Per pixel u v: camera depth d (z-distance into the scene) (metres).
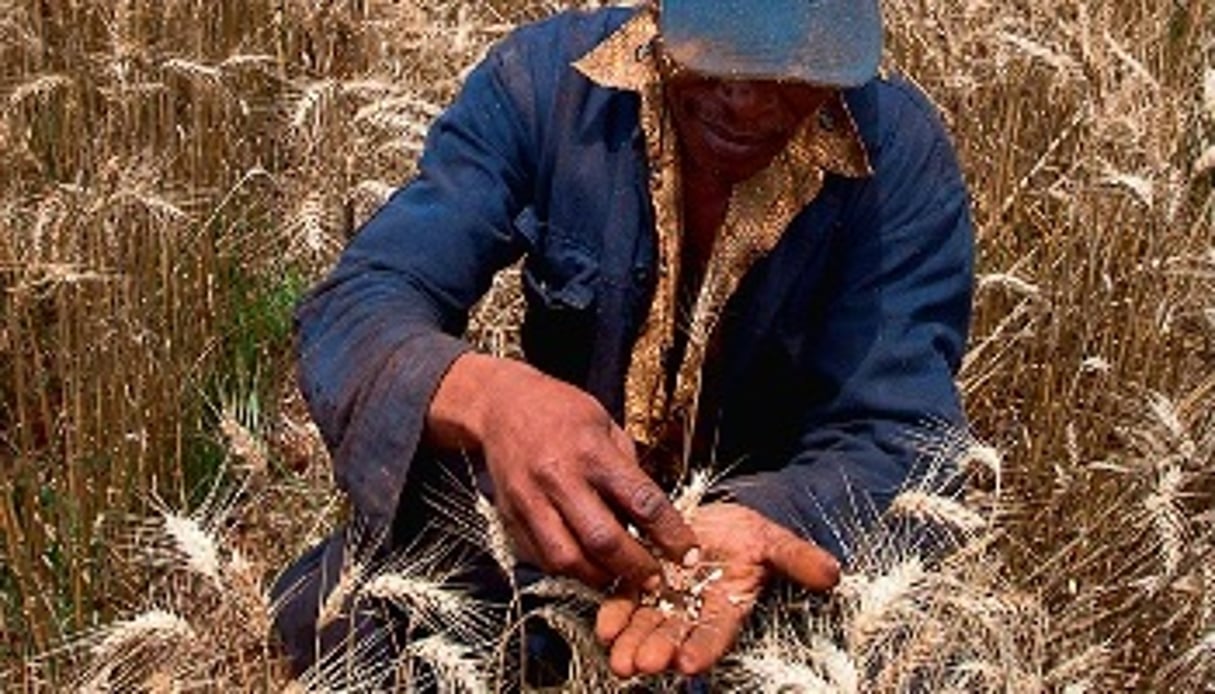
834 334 1.78
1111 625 2.24
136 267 2.50
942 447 1.74
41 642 2.01
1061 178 2.69
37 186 2.74
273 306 2.65
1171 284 2.49
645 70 1.67
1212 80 2.69
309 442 2.32
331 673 1.86
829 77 1.52
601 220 1.75
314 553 1.99
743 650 1.64
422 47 2.88
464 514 1.76
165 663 1.77
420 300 1.71
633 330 1.78
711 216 1.71
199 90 2.77
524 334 1.91
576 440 1.49
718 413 1.83
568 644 1.78
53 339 2.54
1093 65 2.88
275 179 2.70
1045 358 2.54
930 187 1.78
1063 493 2.27
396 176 2.64
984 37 2.88
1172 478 2.06
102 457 2.27
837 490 1.71
